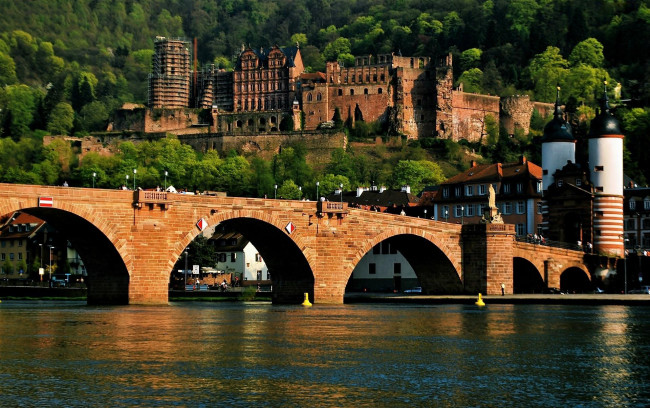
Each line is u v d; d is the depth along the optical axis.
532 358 107.06
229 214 191.38
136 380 91.25
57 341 119.25
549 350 113.81
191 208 186.50
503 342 121.50
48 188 169.00
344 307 193.25
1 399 82.75
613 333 133.25
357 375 95.06
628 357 108.25
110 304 184.75
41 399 82.81
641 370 99.25
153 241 182.38
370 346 116.75
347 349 113.69
